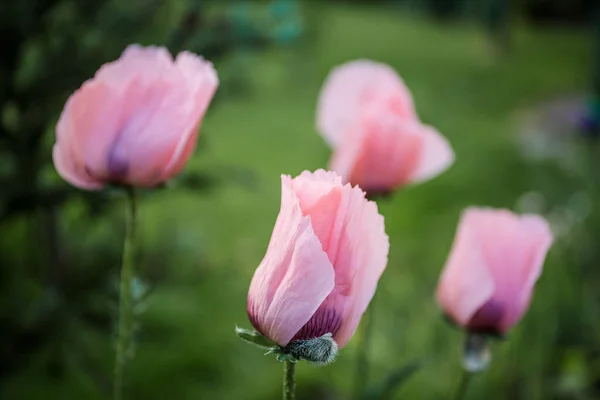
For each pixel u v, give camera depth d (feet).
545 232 1.87
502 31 15.03
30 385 3.29
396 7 22.16
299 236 1.46
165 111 1.72
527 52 15.44
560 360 3.01
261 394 3.47
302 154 7.14
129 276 1.79
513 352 2.97
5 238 3.72
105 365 3.33
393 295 3.91
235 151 7.11
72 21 2.93
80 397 3.24
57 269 3.16
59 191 2.81
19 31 2.70
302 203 1.49
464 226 1.89
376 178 2.07
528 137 8.28
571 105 10.25
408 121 2.07
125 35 3.02
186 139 1.72
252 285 1.53
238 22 2.83
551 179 5.50
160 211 5.12
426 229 5.39
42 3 2.71
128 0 3.05
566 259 3.34
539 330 2.93
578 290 3.20
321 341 1.46
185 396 3.40
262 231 5.33
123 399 1.85
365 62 2.23
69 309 2.94
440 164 2.10
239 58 3.10
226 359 3.67
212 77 1.71
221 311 4.09
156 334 3.68
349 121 2.20
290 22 2.90
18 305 3.05
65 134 1.71
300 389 3.45
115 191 1.75
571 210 3.63
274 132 7.77
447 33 18.08
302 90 9.12
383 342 3.23
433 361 3.12
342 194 1.48
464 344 1.95
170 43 2.73
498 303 1.88
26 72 3.05
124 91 1.71
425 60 13.92
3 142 2.84
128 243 1.78
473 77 12.55
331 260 1.49
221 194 5.79
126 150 1.72
